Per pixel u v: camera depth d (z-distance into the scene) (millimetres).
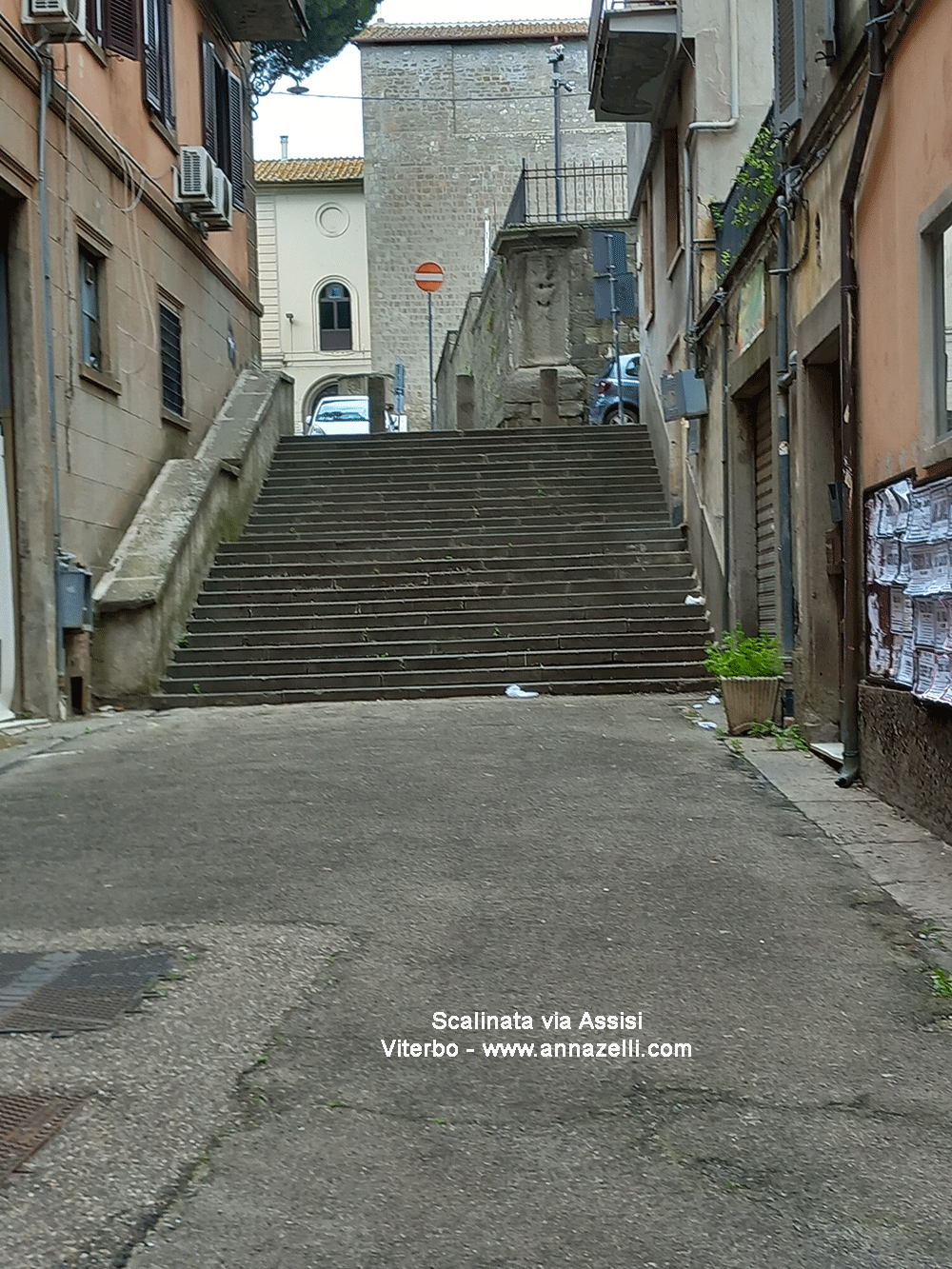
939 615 6402
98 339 13922
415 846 6500
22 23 11594
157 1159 3205
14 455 11906
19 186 11570
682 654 13680
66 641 12617
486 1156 3229
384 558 16156
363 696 13359
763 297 10867
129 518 14617
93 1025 4094
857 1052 3877
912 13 6535
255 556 16203
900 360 7039
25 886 5895
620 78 15414
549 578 15484
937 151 6305
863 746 7848
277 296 49438
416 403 40875
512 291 24297
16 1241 2818
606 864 6078
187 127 17344
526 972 4590
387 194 40781
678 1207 2977
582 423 23703
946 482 6234
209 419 18188
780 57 9695
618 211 28906
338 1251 2789
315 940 4977
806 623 9398
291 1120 3430
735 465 12648
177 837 6844
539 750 9391
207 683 13594
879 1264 2744
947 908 5297
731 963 4672
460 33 40625
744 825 6875
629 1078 3699
